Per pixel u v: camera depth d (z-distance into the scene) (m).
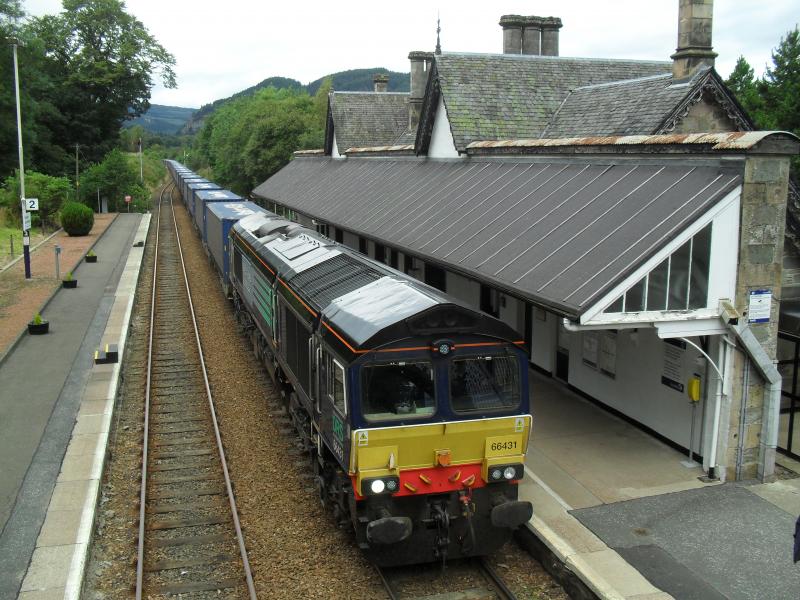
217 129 89.56
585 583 7.45
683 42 15.05
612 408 12.41
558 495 9.41
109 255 31.97
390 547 7.81
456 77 18.31
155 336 19.22
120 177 56.88
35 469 10.23
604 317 8.69
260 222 18.50
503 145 15.30
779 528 8.53
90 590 7.78
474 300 16.95
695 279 9.04
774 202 9.12
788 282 11.78
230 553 8.57
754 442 9.80
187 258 33.38
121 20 65.50
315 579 8.00
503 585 7.74
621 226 9.64
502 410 7.92
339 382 8.01
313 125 54.09
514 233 11.58
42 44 49.94
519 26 22.28
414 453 7.69
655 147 10.52
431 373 7.70
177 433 12.49
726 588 7.33
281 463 11.16
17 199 40.88
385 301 8.41
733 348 9.42
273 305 12.96
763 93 37.44
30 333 18.16
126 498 10.02
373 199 19.12
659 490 9.54
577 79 19.52
